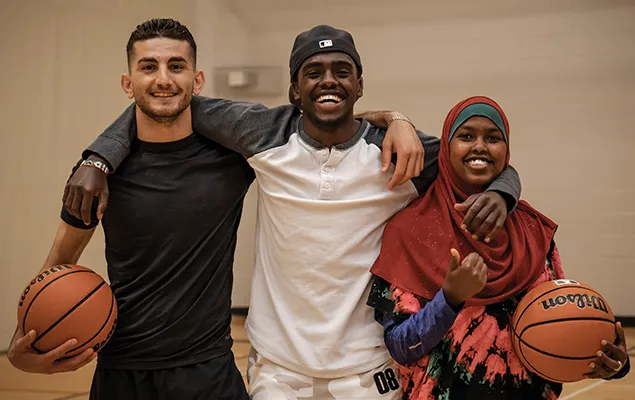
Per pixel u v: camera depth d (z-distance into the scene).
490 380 1.80
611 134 5.37
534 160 5.49
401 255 1.91
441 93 5.61
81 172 1.85
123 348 1.95
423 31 5.63
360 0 5.72
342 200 1.96
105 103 5.71
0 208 5.38
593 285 5.41
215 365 1.99
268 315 2.01
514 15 5.48
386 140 1.97
